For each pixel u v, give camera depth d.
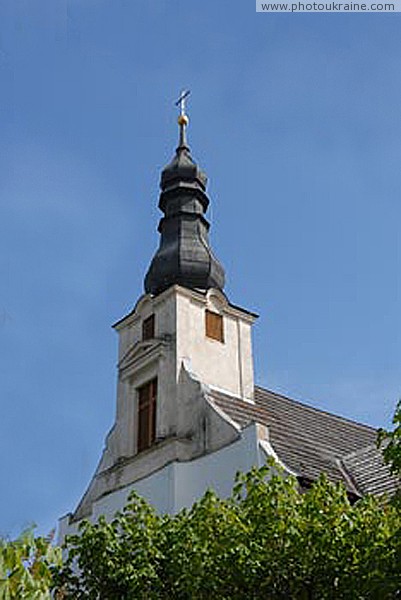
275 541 15.88
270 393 32.84
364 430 34.62
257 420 29.03
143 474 28.36
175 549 17.61
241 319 32.41
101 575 18.20
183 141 36.81
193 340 30.53
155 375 30.30
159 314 31.33
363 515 16.41
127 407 30.56
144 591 17.52
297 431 30.44
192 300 31.41
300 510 16.39
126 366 31.25
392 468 14.98
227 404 28.89
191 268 32.47
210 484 26.53
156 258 33.16
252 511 16.58
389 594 14.67
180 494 26.81
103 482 29.78
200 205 35.12
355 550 15.46
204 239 33.94
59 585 18.50
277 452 27.22
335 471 28.23
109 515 28.33
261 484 17.06
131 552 18.31
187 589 16.28
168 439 28.09
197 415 28.39
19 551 8.59
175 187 35.06
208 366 30.33
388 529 15.66
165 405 29.16
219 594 15.94
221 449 26.88
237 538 16.16
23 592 8.49
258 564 15.64
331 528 15.77
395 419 14.98
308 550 15.66
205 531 17.16
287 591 15.64
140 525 19.22
